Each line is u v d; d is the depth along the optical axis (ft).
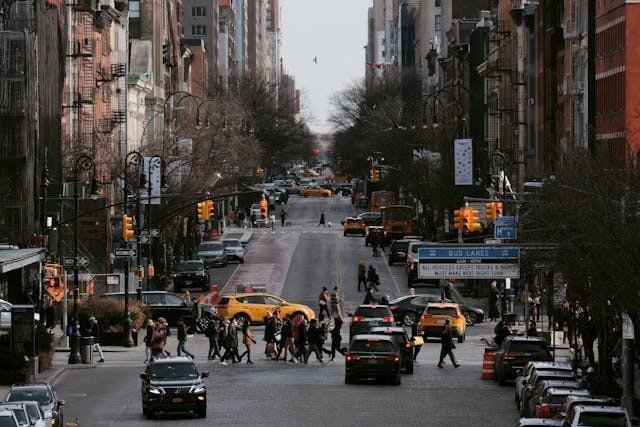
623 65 395.14
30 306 267.59
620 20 399.85
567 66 475.72
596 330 261.03
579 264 227.61
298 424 205.67
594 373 243.81
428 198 585.63
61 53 474.49
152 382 213.46
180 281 474.08
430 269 372.99
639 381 256.93
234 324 298.97
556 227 244.22
